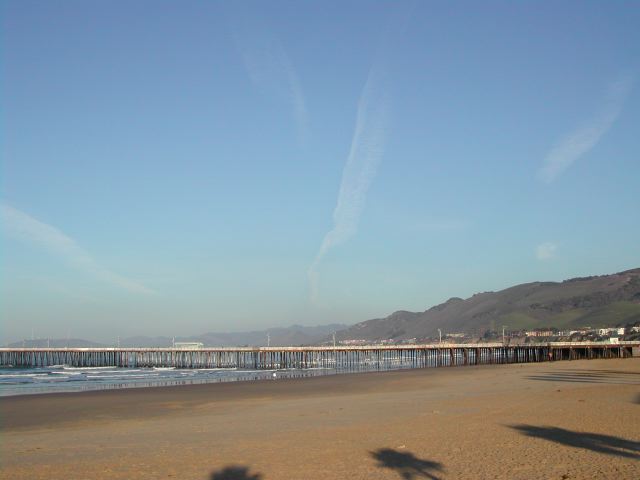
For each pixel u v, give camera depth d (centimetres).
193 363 12375
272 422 2423
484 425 2094
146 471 1498
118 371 9906
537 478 1319
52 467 1577
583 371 6016
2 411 3197
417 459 1556
